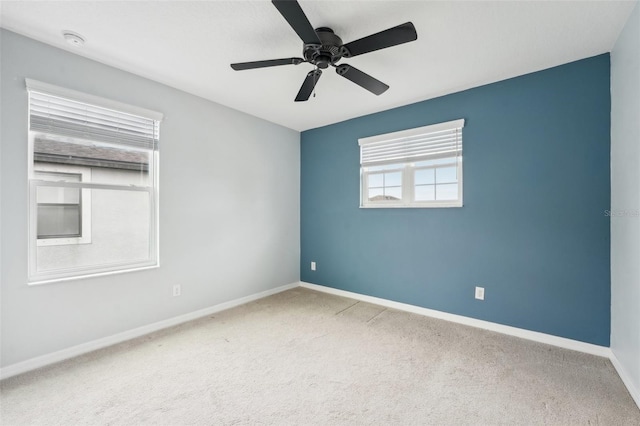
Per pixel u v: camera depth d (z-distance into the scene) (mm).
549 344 2463
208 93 3012
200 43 2133
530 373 2025
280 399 1757
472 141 2861
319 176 4148
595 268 2285
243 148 3551
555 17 1823
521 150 2600
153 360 2195
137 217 2689
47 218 2205
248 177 3619
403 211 3328
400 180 3375
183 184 2963
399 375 2008
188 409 1663
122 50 2217
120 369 2068
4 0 1674
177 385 1886
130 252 2650
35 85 2043
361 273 3701
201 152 3115
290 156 4215
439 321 2984
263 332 2705
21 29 1960
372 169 3639
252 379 1959
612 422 1567
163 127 2799
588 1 1688
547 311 2490
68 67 2211
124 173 2592
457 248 2957
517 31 1969
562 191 2418
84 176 2365
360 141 3652
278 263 4039
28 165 2078
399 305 3361
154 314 2740
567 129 2393
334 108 3418
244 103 3281
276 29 1974
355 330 2756
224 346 2428
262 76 2641
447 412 1646
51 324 2160
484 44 2127
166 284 2830
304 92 2342
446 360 2205
